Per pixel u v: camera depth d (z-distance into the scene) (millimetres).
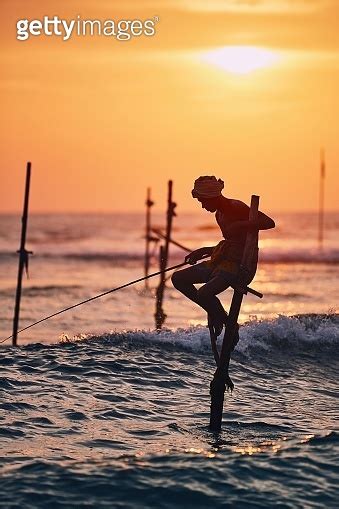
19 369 30438
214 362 33156
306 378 31984
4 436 22672
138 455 20844
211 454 20766
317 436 22797
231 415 25859
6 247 168500
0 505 17281
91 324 63938
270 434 23609
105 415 25312
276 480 18828
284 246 173500
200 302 22625
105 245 175750
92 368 30906
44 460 20297
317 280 107750
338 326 37906
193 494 17891
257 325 37000
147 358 32844
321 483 18719
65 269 126375
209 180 22203
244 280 22375
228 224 22391
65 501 17531
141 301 80938
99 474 19094
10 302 82688
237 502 17562
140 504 17391
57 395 27281
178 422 24844
